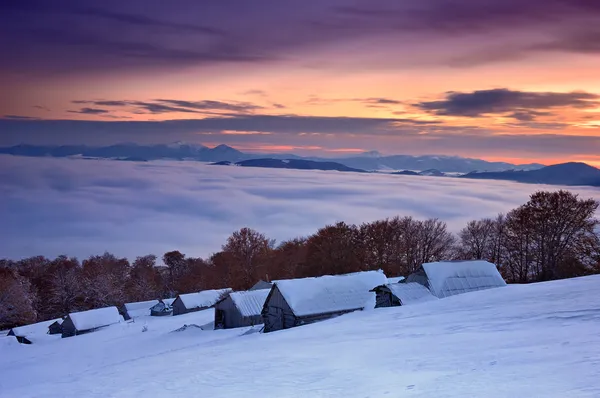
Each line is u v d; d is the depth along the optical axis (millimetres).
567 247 73875
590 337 17984
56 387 22984
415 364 17766
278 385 17234
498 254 88250
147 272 163875
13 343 58438
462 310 31938
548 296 32281
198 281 128875
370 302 44500
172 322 66938
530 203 78375
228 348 29016
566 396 11430
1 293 98938
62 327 74938
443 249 94688
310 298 43062
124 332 61469
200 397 16828
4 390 25750
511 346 18391
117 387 20453
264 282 67875
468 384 13797
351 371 18047
